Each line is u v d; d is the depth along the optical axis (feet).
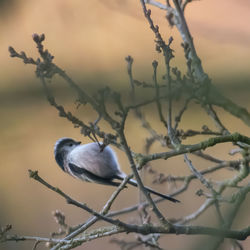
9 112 43.37
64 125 44.06
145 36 46.01
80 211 47.39
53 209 47.57
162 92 21.53
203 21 39.83
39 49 18.76
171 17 23.30
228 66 37.17
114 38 44.68
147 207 29.68
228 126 44.70
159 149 37.47
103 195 48.14
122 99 30.45
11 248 42.65
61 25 43.88
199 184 40.52
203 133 22.09
